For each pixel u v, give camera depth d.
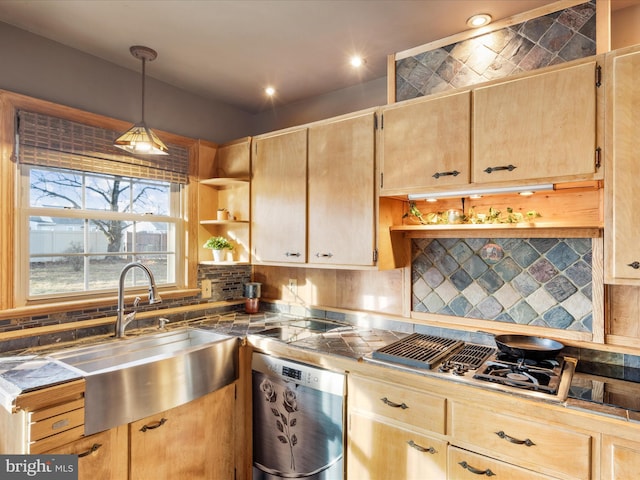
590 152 1.43
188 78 2.49
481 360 1.71
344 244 2.13
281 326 2.41
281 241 2.43
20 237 1.90
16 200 1.88
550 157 1.52
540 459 1.29
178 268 2.63
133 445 1.63
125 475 1.60
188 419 1.86
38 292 1.98
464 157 1.72
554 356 1.59
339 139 2.17
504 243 1.95
